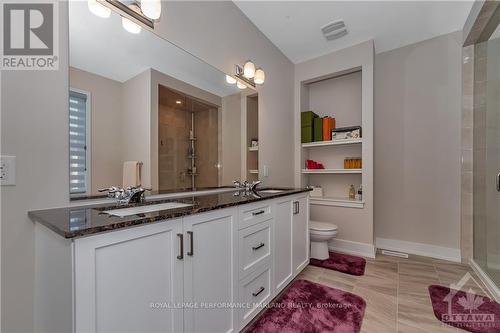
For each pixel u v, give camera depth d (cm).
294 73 329
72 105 116
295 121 327
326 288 197
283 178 299
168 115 165
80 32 119
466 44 248
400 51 294
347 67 288
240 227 143
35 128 103
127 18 137
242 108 233
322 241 260
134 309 89
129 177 141
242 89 233
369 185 274
